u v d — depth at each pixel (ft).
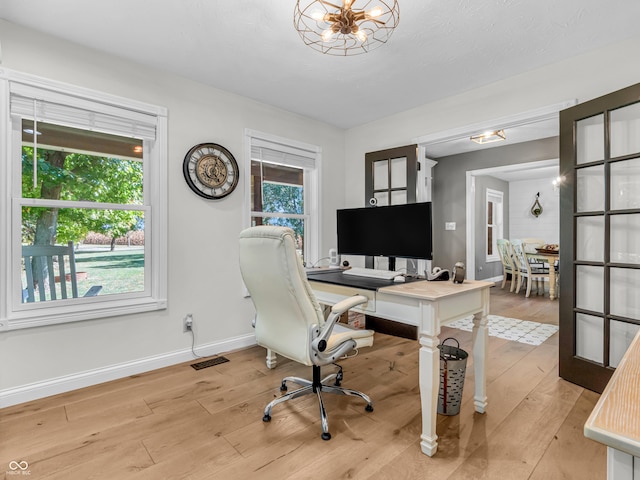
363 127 12.66
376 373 8.35
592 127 7.52
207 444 5.45
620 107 6.88
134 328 8.18
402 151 11.06
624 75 7.16
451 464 4.95
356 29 5.79
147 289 8.59
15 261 6.88
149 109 8.29
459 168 18.11
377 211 8.19
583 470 4.78
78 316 7.35
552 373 8.20
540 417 6.21
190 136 9.04
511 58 7.89
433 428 5.17
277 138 10.91
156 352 8.52
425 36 6.98
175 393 7.23
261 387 7.54
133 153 8.46
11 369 6.66
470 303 6.10
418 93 9.87
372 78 8.91
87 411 6.47
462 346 10.34
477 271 20.16
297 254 5.40
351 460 5.05
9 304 6.66
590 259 7.56
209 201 9.43
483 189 20.86
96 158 7.92
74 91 7.25
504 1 5.92
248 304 10.27
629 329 6.93
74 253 7.70
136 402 6.82
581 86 7.73
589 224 7.59
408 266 11.56
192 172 9.03
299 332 5.65
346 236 9.03
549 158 14.93
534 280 21.58
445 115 10.23
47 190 7.30
